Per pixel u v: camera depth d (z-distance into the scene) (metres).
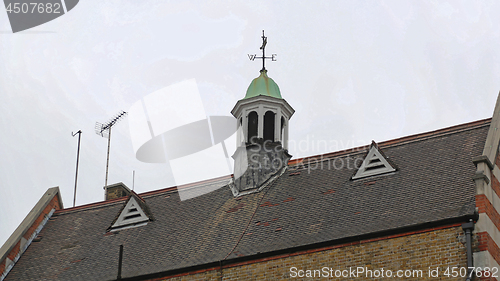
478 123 50.09
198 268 44.78
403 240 40.47
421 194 44.50
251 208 50.97
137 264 48.28
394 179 47.53
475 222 39.41
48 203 58.69
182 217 53.06
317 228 45.06
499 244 40.12
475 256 38.47
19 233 54.22
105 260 50.09
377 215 44.03
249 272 43.34
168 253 48.50
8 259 52.38
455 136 49.91
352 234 42.06
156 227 52.84
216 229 49.66
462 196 42.47
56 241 54.75
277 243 44.62
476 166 41.50
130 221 54.34
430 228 40.12
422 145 50.44
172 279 45.28
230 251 45.72
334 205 47.12
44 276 50.25
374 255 40.78
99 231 54.59
